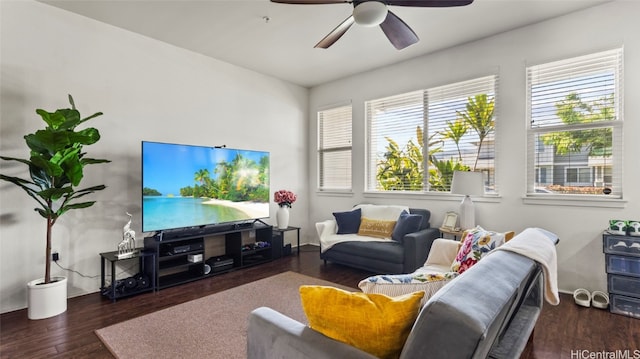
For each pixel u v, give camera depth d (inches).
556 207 121.6
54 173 96.1
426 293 50.8
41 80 110.7
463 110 147.9
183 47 148.2
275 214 191.8
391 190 174.9
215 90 161.6
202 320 97.4
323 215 205.0
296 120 204.8
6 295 103.9
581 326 92.7
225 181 152.7
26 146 108.0
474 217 134.6
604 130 115.1
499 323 39.3
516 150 130.8
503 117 134.0
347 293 42.4
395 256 130.7
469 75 143.0
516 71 130.6
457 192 130.8
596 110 116.3
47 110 111.9
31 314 97.3
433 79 154.7
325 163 206.7
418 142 163.8
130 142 131.6
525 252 55.3
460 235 135.4
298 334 43.8
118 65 128.6
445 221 144.9
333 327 42.2
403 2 82.9
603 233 103.4
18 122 106.4
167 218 130.6
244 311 104.2
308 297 44.2
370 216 163.3
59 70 114.4
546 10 116.2
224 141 165.0
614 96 113.1
